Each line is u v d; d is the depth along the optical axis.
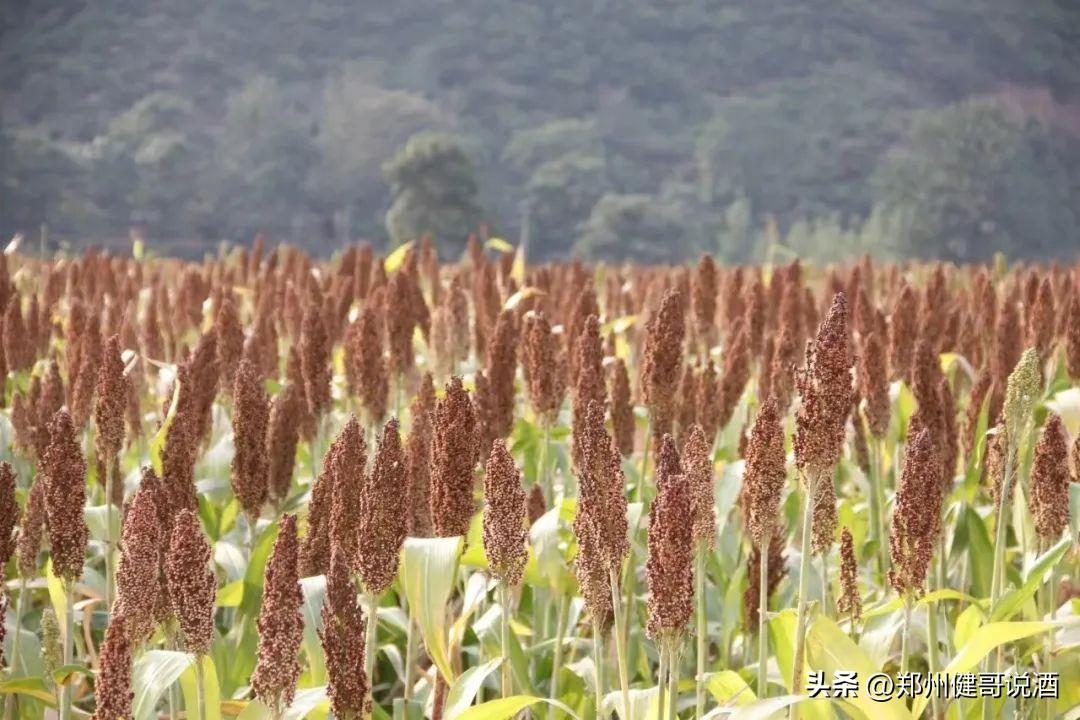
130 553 7.21
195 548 6.93
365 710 6.50
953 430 10.89
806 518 7.48
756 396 15.38
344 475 7.71
